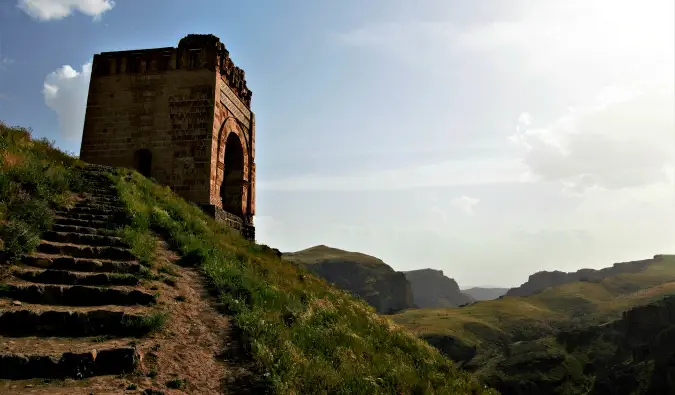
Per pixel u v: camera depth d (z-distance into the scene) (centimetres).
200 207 2448
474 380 1670
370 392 936
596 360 10788
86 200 1471
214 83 2611
